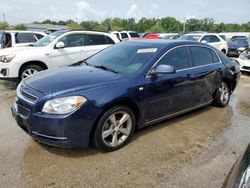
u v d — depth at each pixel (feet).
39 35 39.17
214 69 17.52
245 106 20.20
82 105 10.96
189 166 11.34
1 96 21.43
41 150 12.32
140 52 14.67
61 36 25.72
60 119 10.66
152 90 13.34
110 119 12.00
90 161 11.54
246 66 34.63
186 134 14.49
